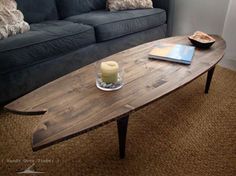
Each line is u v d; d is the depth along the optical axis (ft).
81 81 3.63
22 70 4.99
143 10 7.72
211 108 5.23
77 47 5.85
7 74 4.76
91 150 4.06
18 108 2.98
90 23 6.34
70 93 3.31
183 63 4.24
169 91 3.35
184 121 4.79
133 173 3.62
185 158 3.89
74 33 5.69
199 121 4.80
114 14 7.06
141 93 3.31
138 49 4.88
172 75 3.82
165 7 8.29
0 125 4.64
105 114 2.87
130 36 7.28
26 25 5.54
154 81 3.62
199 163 3.80
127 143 4.20
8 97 4.94
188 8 8.50
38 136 2.53
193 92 5.84
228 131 4.53
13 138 4.30
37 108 2.98
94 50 6.35
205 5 7.99
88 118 2.81
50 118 2.80
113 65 3.50
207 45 4.93
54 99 3.17
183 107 5.25
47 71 5.45
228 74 6.75
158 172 3.64
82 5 7.45
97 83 3.52
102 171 3.65
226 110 5.16
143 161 3.84
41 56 5.17
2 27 4.99
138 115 4.96
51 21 6.71
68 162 3.82
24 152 3.99
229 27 7.40
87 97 3.22
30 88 5.26
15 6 5.77
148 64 4.20
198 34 5.26
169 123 4.73
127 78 3.71
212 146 4.15
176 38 5.64
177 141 4.25
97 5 7.88
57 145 4.14
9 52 4.59
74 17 6.95
